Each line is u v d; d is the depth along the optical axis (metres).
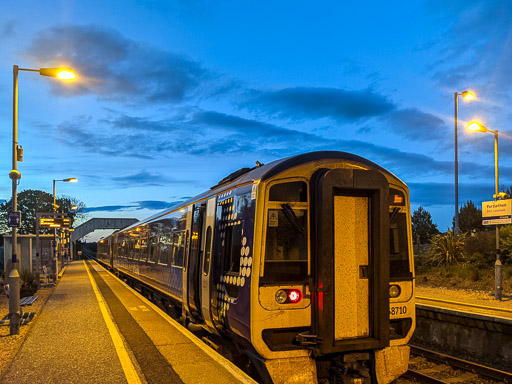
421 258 18.22
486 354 7.73
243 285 4.93
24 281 14.78
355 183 4.78
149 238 13.91
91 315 9.65
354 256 4.88
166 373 5.27
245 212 5.18
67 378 5.17
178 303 9.28
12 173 9.03
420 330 9.30
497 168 13.41
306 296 4.82
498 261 11.65
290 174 4.94
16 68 9.48
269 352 4.64
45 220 19.19
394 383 5.34
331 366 5.06
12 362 5.89
